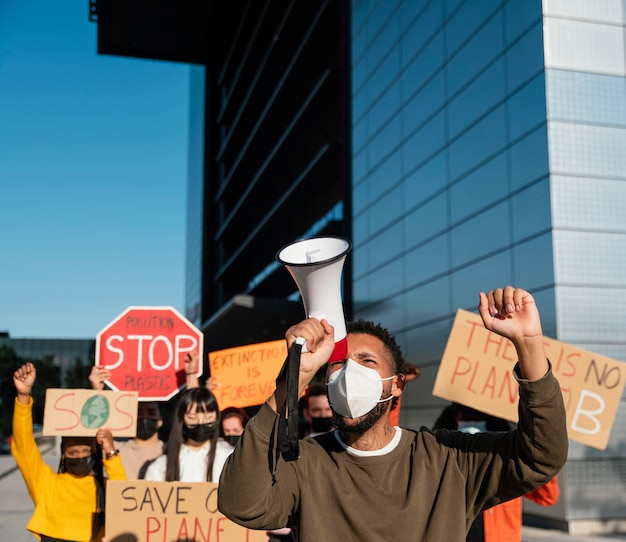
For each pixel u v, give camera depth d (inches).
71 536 164.4
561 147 447.5
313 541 78.8
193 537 146.4
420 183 645.9
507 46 503.5
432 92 629.6
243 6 1724.9
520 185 476.4
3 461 1472.7
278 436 69.7
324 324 73.9
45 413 171.0
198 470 164.9
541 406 75.2
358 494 80.5
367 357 83.3
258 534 147.3
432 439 85.0
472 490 82.0
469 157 552.4
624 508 414.9
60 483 168.2
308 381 73.5
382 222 735.7
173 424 166.1
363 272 783.1
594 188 447.5
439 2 622.8
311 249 79.7
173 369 221.8
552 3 463.5
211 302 2070.6
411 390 642.8
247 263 1763.0
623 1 477.1
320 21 1061.8
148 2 1775.3
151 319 223.5
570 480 408.8
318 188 1191.6
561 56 458.9
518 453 78.9
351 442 83.4
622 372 179.5
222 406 241.3
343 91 887.1
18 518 551.5
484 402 176.1
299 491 81.0
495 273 505.0
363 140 807.7
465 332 180.9
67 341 3954.2
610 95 462.0
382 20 766.5
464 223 556.4
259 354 244.1
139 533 146.0
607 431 177.5
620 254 443.8
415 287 645.9
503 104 504.7
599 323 432.5
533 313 76.5
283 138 1283.2
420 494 80.1
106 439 163.9
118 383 219.0
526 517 448.1
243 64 1611.7
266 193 1551.4
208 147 2143.2
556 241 435.8
